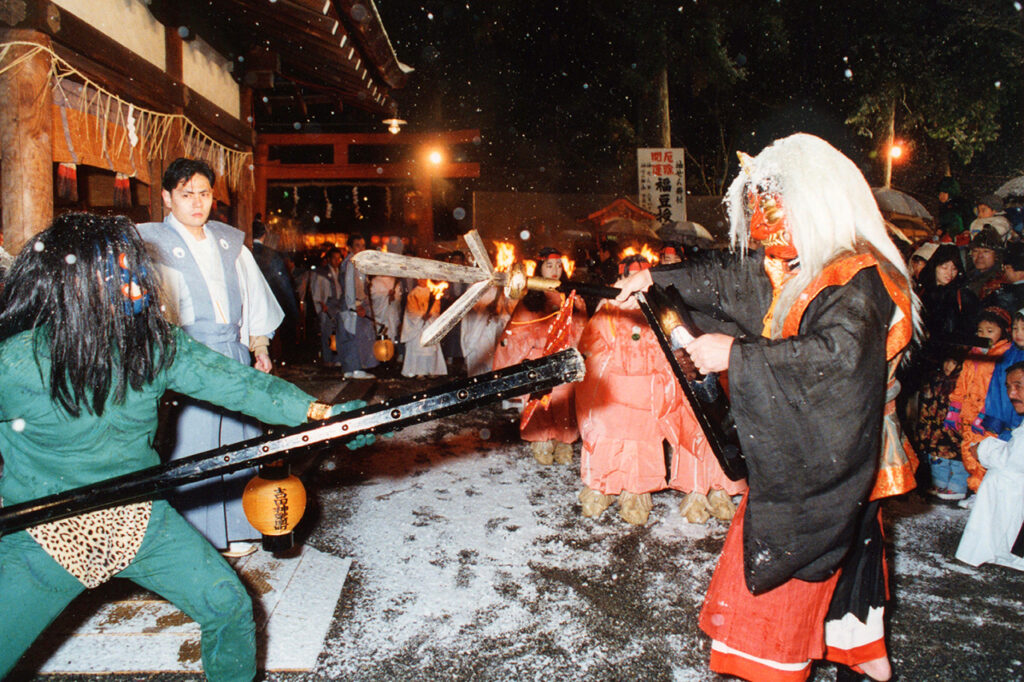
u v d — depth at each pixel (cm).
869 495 222
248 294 374
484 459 573
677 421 437
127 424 200
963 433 478
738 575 224
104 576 195
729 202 255
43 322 189
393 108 876
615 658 290
